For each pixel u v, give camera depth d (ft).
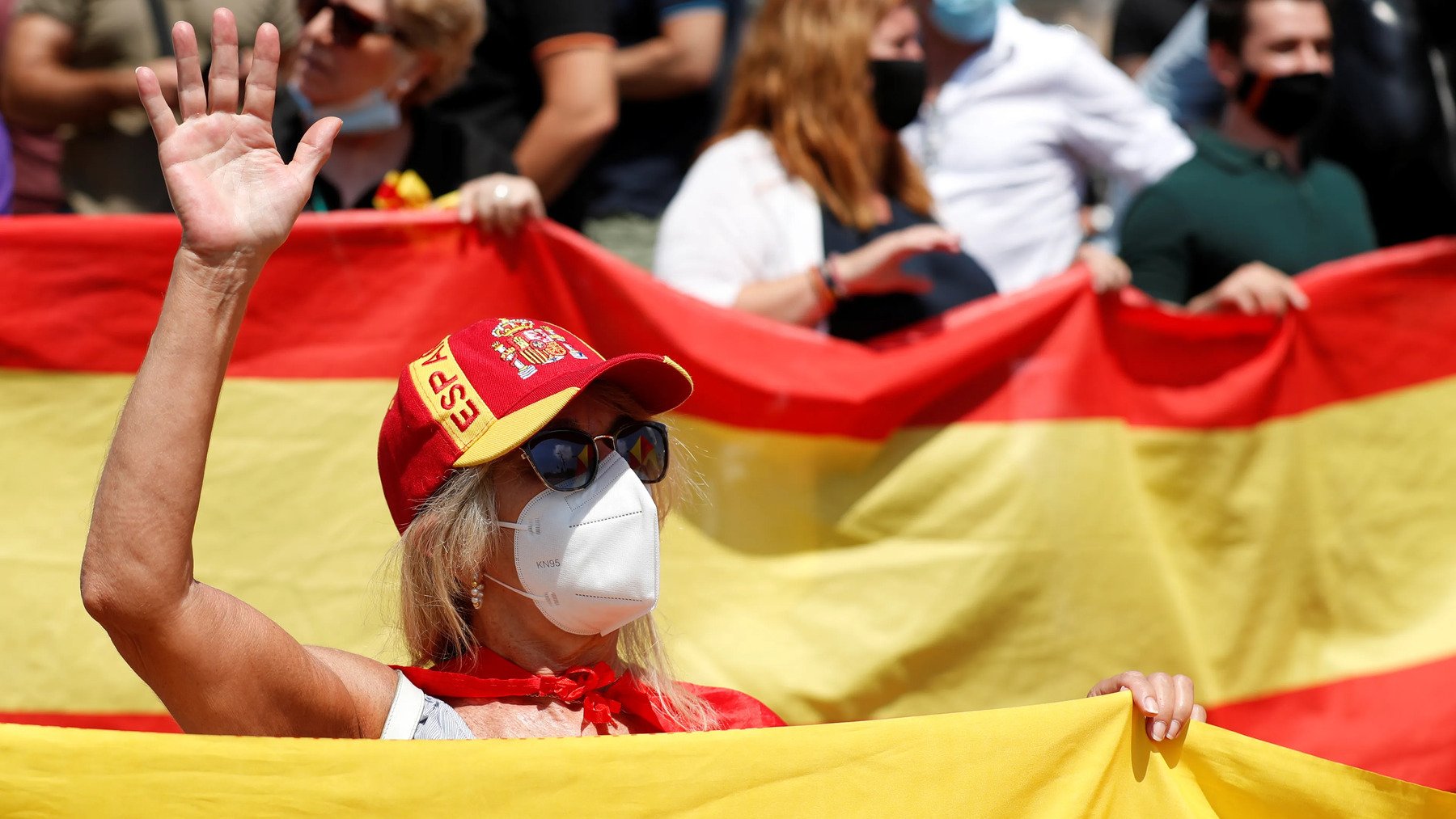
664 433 26.17
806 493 44.27
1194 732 26.32
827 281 45.47
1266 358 48.91
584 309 42.60
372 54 44.52
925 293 47.65
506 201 42.01
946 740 24.88
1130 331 47.57
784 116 47.62
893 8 48.08
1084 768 25.50
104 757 21.61
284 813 21.90
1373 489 49.42
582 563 24.61
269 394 41.01
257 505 40.65
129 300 40.22
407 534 25.25
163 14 50.14
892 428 45.03
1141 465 47.60
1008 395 45.68
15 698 38.99
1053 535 45.44
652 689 26.96
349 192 45.75
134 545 21.02
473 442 24.21
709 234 47.11
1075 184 59.62
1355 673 48.16
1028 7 87.15
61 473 39.81
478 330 25.55
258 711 22.33
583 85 54.60
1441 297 49.98
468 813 22.41
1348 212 55.57
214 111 22.56
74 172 50.88
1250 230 53.16
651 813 23.21
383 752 22.26
